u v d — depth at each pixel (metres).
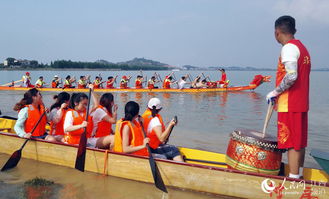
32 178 4.56
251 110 12.09
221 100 15.40
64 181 4.46
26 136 5.23
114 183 4.40
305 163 5.77
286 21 3.49
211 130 8.50
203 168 3.98
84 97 5.07
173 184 4.22
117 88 18.62
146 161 4.29
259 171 3.76
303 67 3.33
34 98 5.43
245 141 3.81
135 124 4.52
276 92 3.42
